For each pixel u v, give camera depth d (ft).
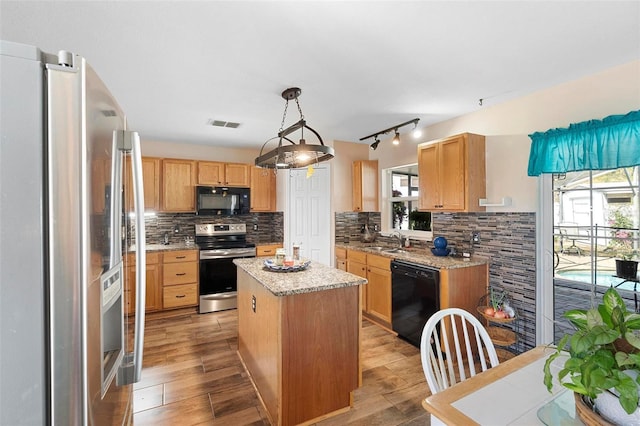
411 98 9.15
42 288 2.21
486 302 9.86
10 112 2.10
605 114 7.36
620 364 2.52
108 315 3.38
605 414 2.76
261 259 9.82
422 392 7.58
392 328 11.09
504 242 9.55
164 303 13.04
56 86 2.25
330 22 5.46
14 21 5.33
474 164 9.69
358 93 8.77
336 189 14.87
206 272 13.65
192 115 10.68
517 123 9.17
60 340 2.25
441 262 9.66
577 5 5.03
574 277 8.19
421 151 11.09
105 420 2.98
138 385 7.89
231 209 14.96
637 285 7.05
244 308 8.92
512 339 8.64
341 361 6.88
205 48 6.32
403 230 13.87
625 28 5.65
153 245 14.05
